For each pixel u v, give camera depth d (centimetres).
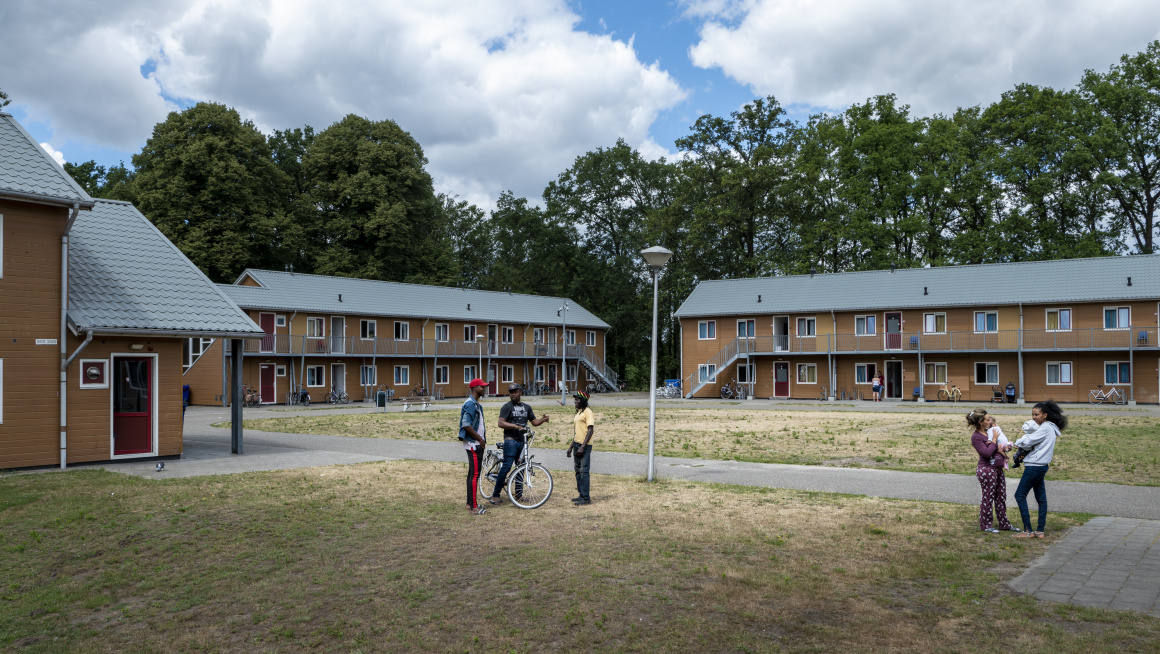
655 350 1433
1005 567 813
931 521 1041
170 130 5003
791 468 1588
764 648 600
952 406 4169
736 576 783
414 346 5478
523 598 734
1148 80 5009
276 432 2608
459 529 1013
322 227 5894
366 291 5475
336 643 640
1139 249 5250
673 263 6788
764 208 6003
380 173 5962
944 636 616
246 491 1309
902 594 728
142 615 720
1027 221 5175
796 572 798
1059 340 4400
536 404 4644
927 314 4850
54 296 1652
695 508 1139
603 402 4962
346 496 1261
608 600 720
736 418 3244
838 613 675
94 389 1708
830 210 5806
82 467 1655
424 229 6512
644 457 1791
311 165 5966
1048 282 4578
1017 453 973
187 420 3216
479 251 8388
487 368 6109
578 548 906
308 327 4991
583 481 1183
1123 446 1938
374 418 3362
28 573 855
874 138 5472
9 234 1593
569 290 7388
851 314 5088
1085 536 945
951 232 5841
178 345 1839
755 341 5322
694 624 655
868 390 5028
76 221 1961
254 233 5222
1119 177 4866
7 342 1583
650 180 7294
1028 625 634
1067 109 5169
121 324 1698
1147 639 598
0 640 668
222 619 704
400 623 678
